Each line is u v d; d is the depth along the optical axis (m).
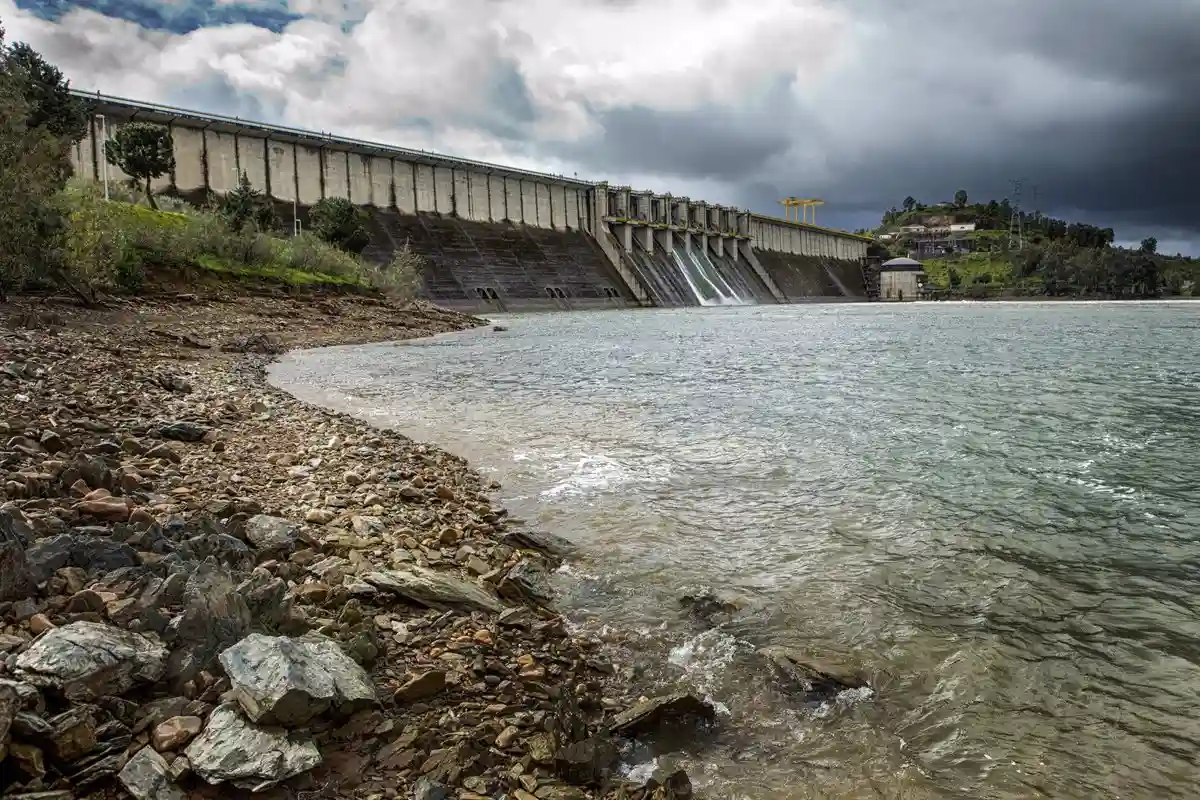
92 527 6.61
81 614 4.99
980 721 5.63
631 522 10.58
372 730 4.80
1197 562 9.00
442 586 7.27
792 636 7.07
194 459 11.43
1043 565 8.93
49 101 51.88
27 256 33.38
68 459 9.32
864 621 7.40
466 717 5.13
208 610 5.16
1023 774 4.97
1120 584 8.33
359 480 11.30
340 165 107.06
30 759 3.74
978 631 7.16
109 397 15.46
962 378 29.62
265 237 61.56
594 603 7.86
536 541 9.45
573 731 5.09
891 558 9.18
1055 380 28.91
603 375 30.28
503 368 32.81
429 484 11.78
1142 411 21.05
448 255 113.50
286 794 4.07
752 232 192.12
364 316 58.22
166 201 75.44
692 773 4.97
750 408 21.28
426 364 34.28
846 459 14.64
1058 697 5.96
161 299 44.59
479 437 16.69
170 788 3.86
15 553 5.13
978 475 13.37
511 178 131.75
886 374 31.23
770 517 10.85
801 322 83.75
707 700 5.89
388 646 6.03
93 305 36.47
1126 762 5.10
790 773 5.00
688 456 14.90
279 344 40.53
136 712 4.34
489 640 6.38
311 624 5.99
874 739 5.39
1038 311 123.06
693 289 155.25
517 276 121.25
